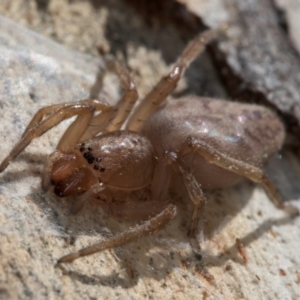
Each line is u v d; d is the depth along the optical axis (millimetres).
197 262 47
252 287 47
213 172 48
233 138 48
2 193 45
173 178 48
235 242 48
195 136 48
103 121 47
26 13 53
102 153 47
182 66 50
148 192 48
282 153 53
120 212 47
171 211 46
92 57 53
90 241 45
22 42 51
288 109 53
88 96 51
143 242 47
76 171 46
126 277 45
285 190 52
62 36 53
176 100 50
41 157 47
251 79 53
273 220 50
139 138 48
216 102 50
